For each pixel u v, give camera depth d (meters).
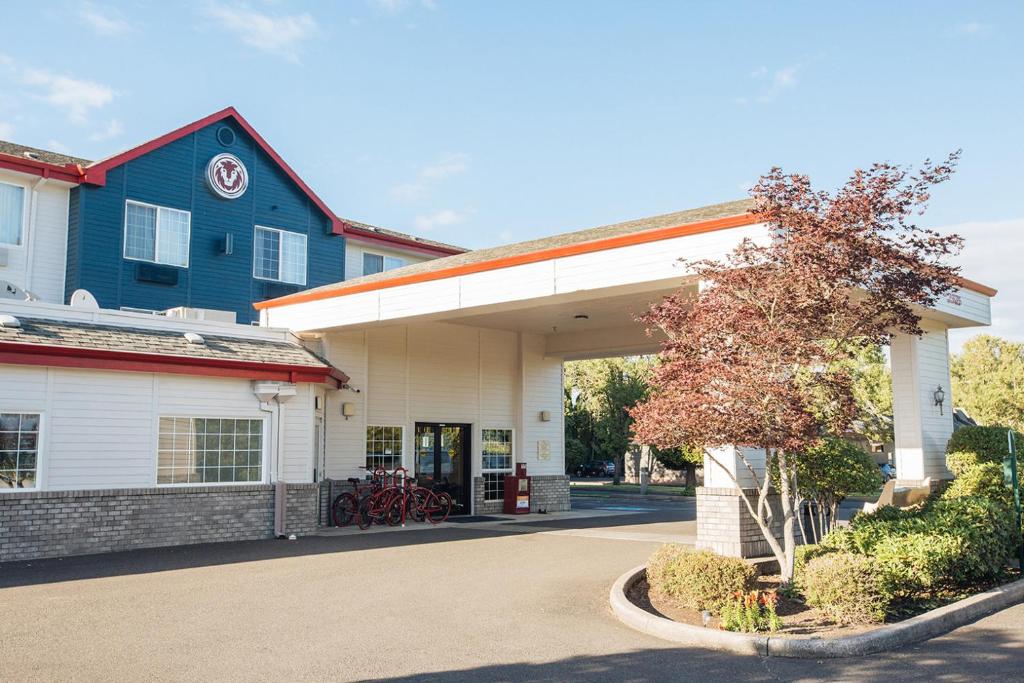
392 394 20.56
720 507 12.41
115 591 10.41
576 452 45.53
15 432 13.27
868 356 33.25
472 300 15.55
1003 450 15.08
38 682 6.63
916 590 9.66
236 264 23.66
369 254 27.64
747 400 9.02
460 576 11.70
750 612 8.27
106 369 14.09
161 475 14.79
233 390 15.84
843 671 7.09
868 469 12.09
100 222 21.02
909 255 9.58
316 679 6.80
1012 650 7.60
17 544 12.97
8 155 19.59
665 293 15.30
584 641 8.14
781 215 9.48
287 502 16.30
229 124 23.94
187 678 6.79
